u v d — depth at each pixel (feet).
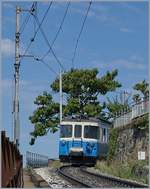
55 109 290.15
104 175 152.25
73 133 196.03
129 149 194.59
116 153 213.66
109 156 216.54
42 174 157.28
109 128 217.36
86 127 196.13
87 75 289.53
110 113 287.89
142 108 183.93
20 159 108.99
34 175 138.21
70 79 289.53
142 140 177.06
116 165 190.70
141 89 247.91
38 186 109.81
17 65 147.84
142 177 147.13
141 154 153.69
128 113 208.13
